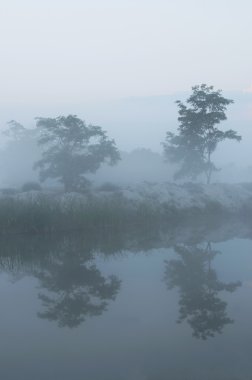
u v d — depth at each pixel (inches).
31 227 891.4
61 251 690.2
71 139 1437.0
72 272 526.9
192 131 1635.1
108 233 911.0
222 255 621.0
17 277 508.4
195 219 1239.5
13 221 884.6
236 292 420.8
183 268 534.9
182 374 244.7
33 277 507.5
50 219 908.6
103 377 241.0
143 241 787.4
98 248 714.2
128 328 321.4
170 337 303.6
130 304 384.5
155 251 671.1
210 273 502.9
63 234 888.3
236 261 574.6
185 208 1325.0
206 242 757.9
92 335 310.3
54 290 441.4
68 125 1422.2
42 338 305.1
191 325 327.6
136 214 1093.1
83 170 1440.7
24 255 656.4
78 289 443.2
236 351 277.1
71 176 1437.0
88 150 1461.6
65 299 406.0
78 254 658.8
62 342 295.6
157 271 520.4
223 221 1189.1
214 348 281.4
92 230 944.3
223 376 241.0
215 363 257.8
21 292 435.5
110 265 564.1
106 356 271.6
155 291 428.1
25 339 304.2
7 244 770.2
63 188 1590.8
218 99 1612.9
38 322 340.8
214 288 436.1
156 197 1354.6
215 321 335.9
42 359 268.8
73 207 991.6
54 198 1162.0
